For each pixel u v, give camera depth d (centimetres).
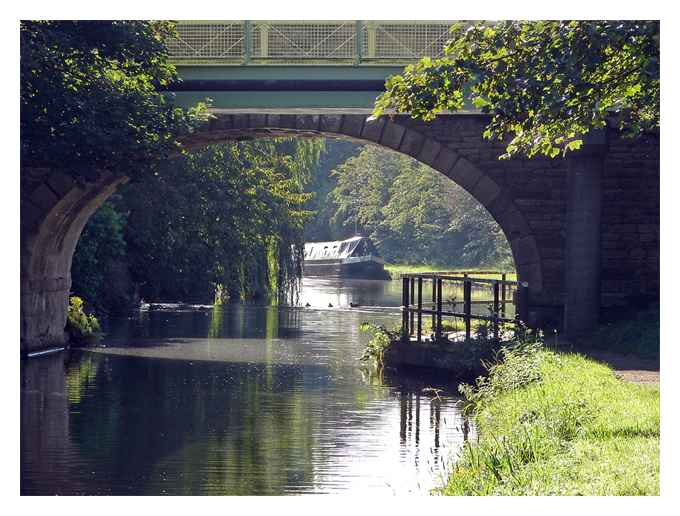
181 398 2770
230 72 3428
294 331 4519
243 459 2041
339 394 2823
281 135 3772
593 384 2198
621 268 3594
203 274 5778
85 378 3119
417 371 3222
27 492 1798
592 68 2042
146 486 1836
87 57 3133
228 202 5672
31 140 3028
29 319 3641
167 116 3181
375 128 3569
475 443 1958
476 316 3091
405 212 11475
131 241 5497
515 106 2128
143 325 4697
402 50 3394
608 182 3584
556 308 3562
